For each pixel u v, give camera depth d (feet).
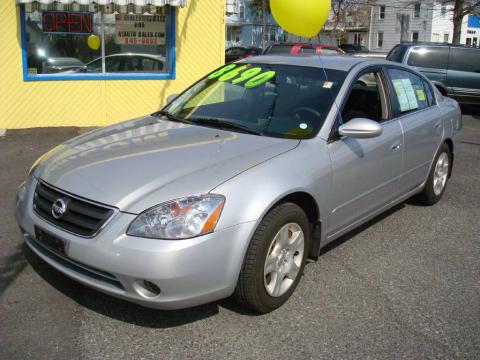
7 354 9.50
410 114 16.35
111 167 10.87
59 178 10.94
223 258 9.87
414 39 133.90
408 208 18.66
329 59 15.24
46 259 10.80
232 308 11.34
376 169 14.15
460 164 25.93
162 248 9.36
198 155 11.21
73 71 31.50
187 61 33.99
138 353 9.73
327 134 12.57
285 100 13.65
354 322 11.04
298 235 11.51
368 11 145.48
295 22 15.70
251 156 11.20
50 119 31.22
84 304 11.24
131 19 32.40
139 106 33.35
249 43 147.84
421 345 10.33
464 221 17.53
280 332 10.56
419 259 14.34
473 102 43.39
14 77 29.86
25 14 29.50
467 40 137.59
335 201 12.60
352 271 13.42
